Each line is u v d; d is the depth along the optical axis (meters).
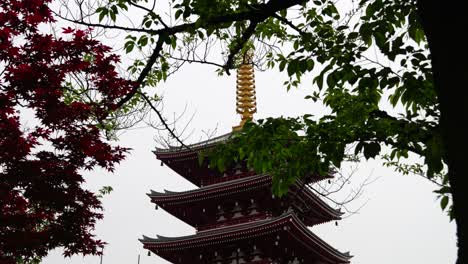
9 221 11.38
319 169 9.88
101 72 10.46
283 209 33.59
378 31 8.07
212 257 34.94
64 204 11.45
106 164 11.84
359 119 9.64
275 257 34.03
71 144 11.26
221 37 9.27
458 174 3.76
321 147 9.60
